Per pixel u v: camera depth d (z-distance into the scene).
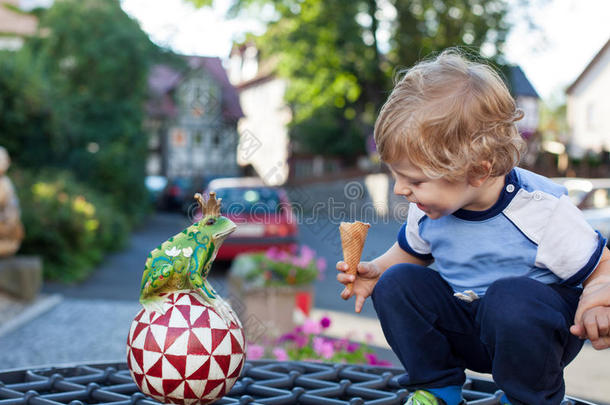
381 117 1.20
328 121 26.92
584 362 4.73
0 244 6.57
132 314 6.23
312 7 20.89
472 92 1.14
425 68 1.21
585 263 1.21
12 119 11.29
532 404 1.19
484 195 1.23
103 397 1.48
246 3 20.31
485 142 1.13
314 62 22.05
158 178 22.52
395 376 1.74
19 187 8.99
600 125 20.80
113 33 15.33
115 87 15.31
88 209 9.52
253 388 1.58
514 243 1.25
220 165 14.87
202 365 1.21
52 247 8.24
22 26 17.53
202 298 1.27
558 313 1.17
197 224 1.28
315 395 1.51
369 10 20.45
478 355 1.39
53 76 14.42
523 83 27.39
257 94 42.12
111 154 14.07
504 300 1.17
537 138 18.64
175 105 19.69
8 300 6.43
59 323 5.75
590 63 21.25
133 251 11.43
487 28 19.17
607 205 7.67
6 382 1.68
